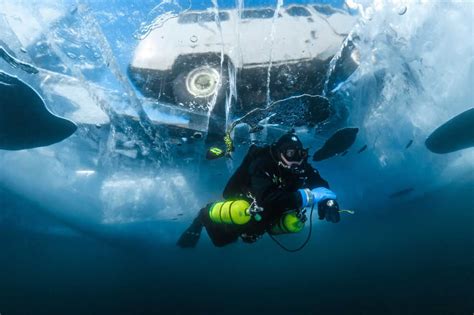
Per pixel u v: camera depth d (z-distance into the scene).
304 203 2.07
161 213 7.80
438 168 7.88
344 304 11.44
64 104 4.74
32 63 4.13
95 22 3.95
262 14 4.83
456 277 10.03
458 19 4.88
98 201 7.21
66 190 6.87
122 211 7.65
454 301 8.93
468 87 5.60
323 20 4.93
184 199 7.38
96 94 4.62
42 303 12.88
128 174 6.53
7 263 12.30
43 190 6.81
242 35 4.64
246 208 2.28
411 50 5.06
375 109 5.66
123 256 13.17
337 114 5.29
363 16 4.79
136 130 5.25
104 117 5.00
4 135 4.31
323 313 11.25
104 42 4.07
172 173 6.48
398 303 9.96
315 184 2.46
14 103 3.68
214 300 13.77
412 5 4.66
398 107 5.75
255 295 14.18
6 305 12.20
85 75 4.41
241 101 4.89
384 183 8.25
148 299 14.02
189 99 4.68
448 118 6.09
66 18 3.89
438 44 5.05
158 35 4.63
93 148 5.75
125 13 4.17
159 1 4.27
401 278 11.97
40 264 12.80
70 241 10.41
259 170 2.33
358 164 7.13
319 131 5.55
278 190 2.25
